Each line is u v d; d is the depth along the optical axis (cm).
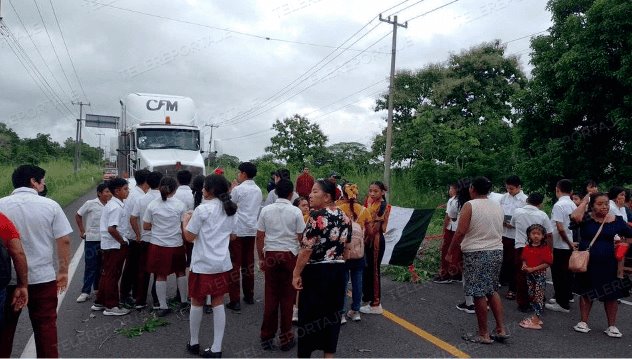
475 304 531
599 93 1296
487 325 587
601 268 558
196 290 480
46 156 3494
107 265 594
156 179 622
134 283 655
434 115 2505
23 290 373
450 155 2045
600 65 1231
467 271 531
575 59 1280
